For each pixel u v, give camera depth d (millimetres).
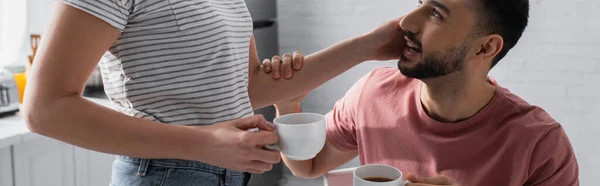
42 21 2674
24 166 2061
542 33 2807
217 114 1041
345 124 1499
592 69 2740
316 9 3238
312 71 1288
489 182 1251
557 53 2795
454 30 1162
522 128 1219
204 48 995
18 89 2303
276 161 944
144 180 1023
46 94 850
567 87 2809
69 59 849
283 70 1283
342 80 3291
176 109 1019
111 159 2453
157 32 957
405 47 1280
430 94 1278
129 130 885
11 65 2400
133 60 968
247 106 1134
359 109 1447
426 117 1306
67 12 848
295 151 993
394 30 1291
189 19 970
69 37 846
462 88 1235
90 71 887
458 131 1274
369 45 1298
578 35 2736
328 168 1560
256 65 1299
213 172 1066
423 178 988
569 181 1239
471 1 1145
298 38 3316
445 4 1155
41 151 2117
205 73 1012
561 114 2852
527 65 2871
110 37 895
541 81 2859
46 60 848
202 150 909
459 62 1191
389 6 3070
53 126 861
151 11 938
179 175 1031
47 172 2152
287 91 1293
